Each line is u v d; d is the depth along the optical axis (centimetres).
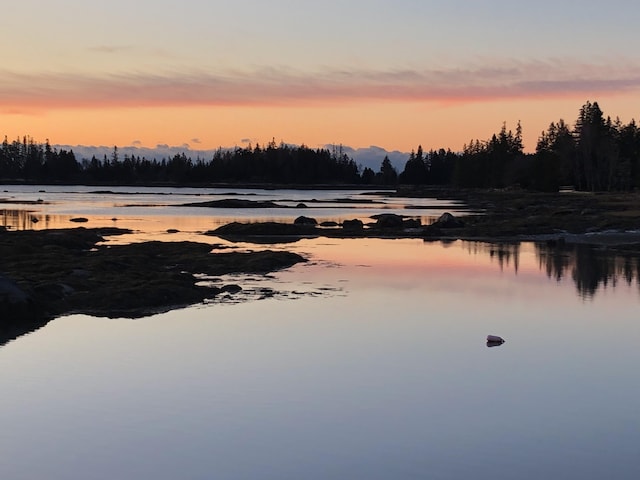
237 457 1410
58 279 3269
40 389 1822
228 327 2534
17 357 2123
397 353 2188
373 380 1912
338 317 2712
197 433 1532
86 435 1523
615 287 3475
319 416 1634
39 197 15138
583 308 2925
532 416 1641
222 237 6397
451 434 1527
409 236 6525
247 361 2086
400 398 1762
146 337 2380
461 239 6275
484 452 1431
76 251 4775
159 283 3209
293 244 5738
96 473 1345
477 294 3250
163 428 1559
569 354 2191
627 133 16050
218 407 1692
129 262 4088
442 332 2473
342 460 1393
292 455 1417
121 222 8162
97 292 2992
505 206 11231
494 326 2575
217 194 18488
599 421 1608
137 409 1675
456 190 18850
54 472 1350
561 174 14712
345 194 19162
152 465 1377
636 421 1609
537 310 2875
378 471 1344
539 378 1939
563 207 9619
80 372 1970
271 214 9856
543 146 17575
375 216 8906
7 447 1462
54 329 2498
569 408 1695
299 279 3703
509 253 5069
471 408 1694
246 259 4350
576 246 5634
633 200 10556
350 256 4822
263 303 3002
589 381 1914
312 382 1888
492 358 2134
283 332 2458
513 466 1364
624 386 1870
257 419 1612
